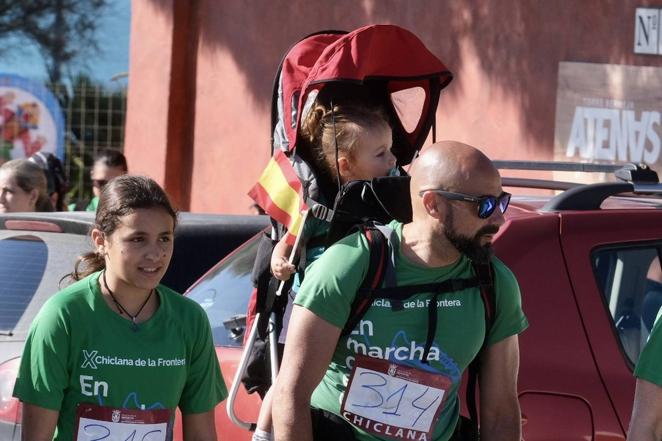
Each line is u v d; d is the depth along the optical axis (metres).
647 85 28.27
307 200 10.96
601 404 11.62
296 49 11.88
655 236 12.67
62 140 39.72
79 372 9.98
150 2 34.75
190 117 34.81
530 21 29.30
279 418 9.75
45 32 39.91
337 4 32.06
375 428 9.84
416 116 12.38
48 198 20.98
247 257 14.56
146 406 10.11
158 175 34.75
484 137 30.00
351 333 9.86
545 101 29.23
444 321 9.83
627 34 28.42
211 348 10.62
